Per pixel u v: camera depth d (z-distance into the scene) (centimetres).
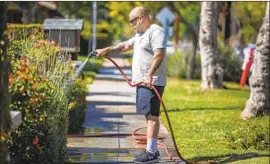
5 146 556
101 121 1249
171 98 1797
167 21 2944
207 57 2180
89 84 2169
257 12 3434
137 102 818
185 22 2875
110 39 5222
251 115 1321
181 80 2720
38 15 3762
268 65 1320
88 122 1230
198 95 1934
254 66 1338
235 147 988
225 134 1084
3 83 543
